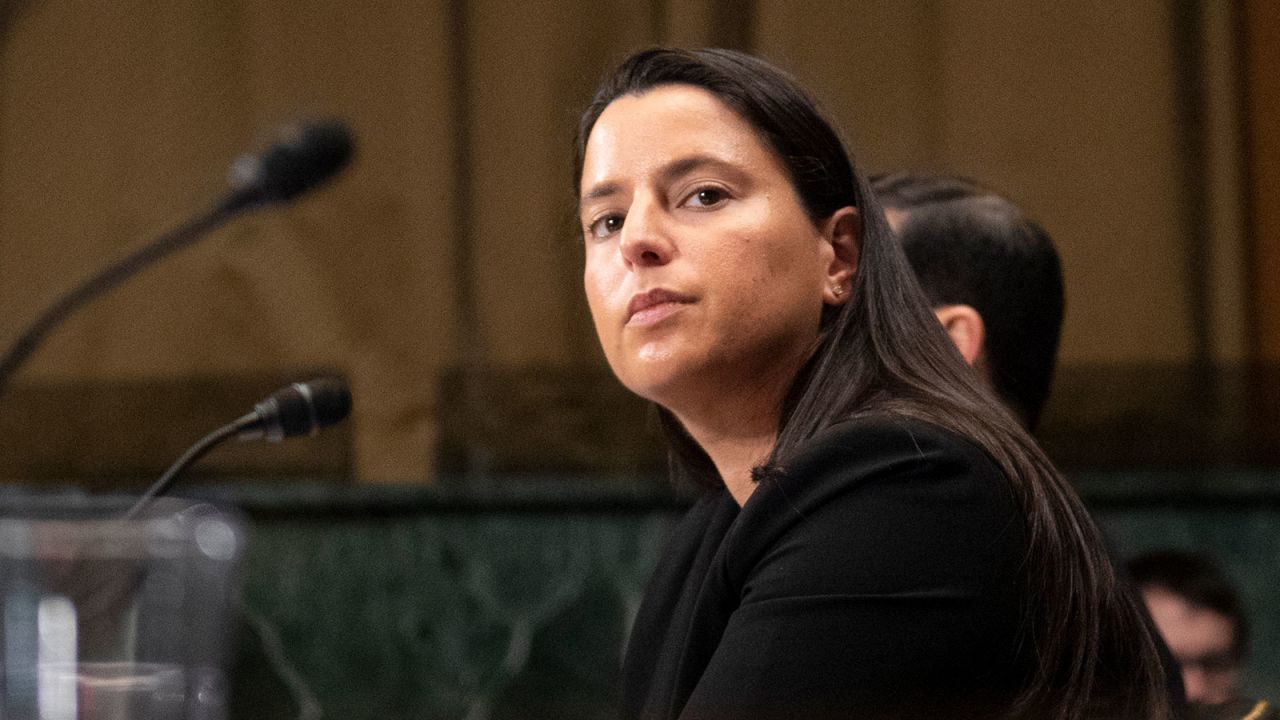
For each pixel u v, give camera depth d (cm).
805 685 359
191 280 1280
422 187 1300
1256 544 1200
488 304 1287
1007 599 376
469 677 1201
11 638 278
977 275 561
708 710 362
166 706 282
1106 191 1302
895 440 385
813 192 420
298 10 1309
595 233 430
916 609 366
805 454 391
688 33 1289
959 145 1306
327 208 1293
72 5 1305
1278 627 1188
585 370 1272
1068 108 1311
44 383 1268
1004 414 416
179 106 1304
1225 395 1266
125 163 1299
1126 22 1312
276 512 1206
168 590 286
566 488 1213
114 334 1275
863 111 1306
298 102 1305
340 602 1202
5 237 1291
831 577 369
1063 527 400
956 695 369
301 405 414
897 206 573
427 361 1281
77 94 1302
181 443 1266
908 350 419
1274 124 1294
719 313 408
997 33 1310
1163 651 476
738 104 418
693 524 509
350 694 1194
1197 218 1297
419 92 1308
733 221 409
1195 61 1305
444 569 1209
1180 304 1291
